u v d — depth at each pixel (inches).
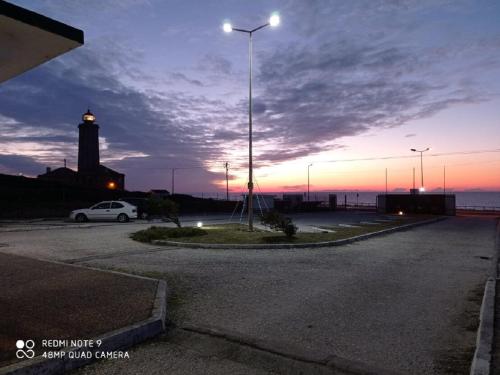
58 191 1533.0
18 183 1482.5
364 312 253.1
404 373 167.3
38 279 313.9
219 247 532.1
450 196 1738.4
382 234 767.7
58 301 249.8
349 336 210.5
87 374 166.7
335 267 405.4
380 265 420.8
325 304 270.5
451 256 495.8
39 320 213.3
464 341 204.1
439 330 220.5
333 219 1277.1
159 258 448.5
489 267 420.2
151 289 281.6
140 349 192.9
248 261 433.4
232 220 1151.6
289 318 240.2
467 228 975.6
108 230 802.2
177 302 271.9
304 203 2058.3
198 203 1749.5
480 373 158.2
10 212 1184.2
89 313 225.1
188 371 169.0
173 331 217.6
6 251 493.7
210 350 192.1
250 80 730.2
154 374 166.2
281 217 607.8
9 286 289.6
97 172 2050.9
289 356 184.9
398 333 215.3
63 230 799.1
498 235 789.9
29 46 200.4
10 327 202.2
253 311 253.6
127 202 1083.3
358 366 173.9
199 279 341.7
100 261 425.4
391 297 290.4
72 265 376.5
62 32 190.9
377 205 1889.8
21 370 155.0
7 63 213.5
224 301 275.7
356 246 575.5
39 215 1226.6
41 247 533.6
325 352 189.3
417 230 900.6
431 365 175.0
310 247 548.4
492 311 241.1
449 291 310.2
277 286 320.8
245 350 191.8
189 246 542.3
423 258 475.2
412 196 1801.2
